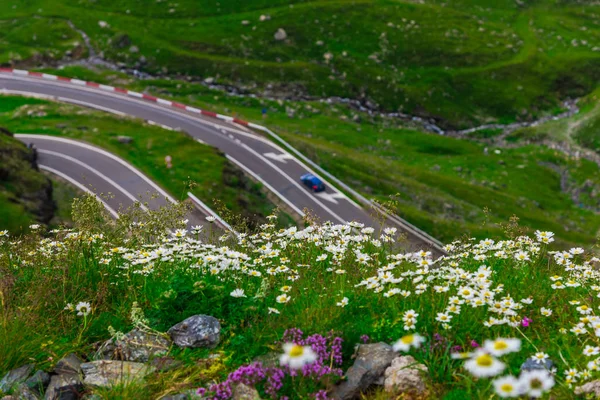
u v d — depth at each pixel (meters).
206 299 9.80
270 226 13.64
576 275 10.79
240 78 194.50
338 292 9.80
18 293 10.34
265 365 8.01
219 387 7.65
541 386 5.74
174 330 9.12
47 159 103.19
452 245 12.96
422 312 8.99
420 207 115.44
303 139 143.50
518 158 177.12
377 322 8.92
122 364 8.18
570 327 8.84
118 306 10.20
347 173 119.00
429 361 7.99
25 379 8.17
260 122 158.00
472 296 8.52
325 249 12.15
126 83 182.75
